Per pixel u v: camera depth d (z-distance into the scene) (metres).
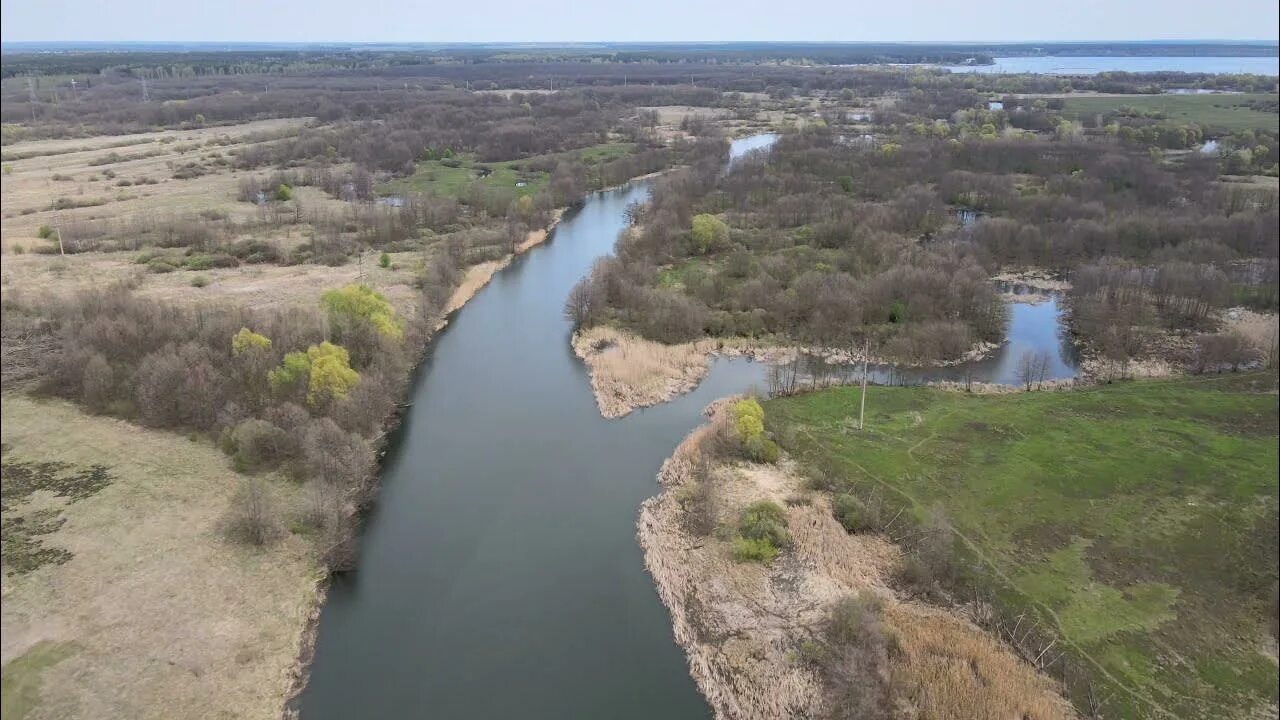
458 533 64.62
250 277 115.38
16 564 54.75
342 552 60.31
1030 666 48.56
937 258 116.19
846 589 55.59
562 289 123.94
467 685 49.72
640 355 95.81
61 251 103.00
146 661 48.75
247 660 50.28
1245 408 79.31
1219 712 45.22
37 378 76.12
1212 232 111.31
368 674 50.44
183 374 74.75
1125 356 94.44
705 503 65.12
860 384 89.31
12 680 45.53
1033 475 68.50
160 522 60.94
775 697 47.72
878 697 45.81
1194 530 60.62
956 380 92.00
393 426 81.38
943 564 56.72
